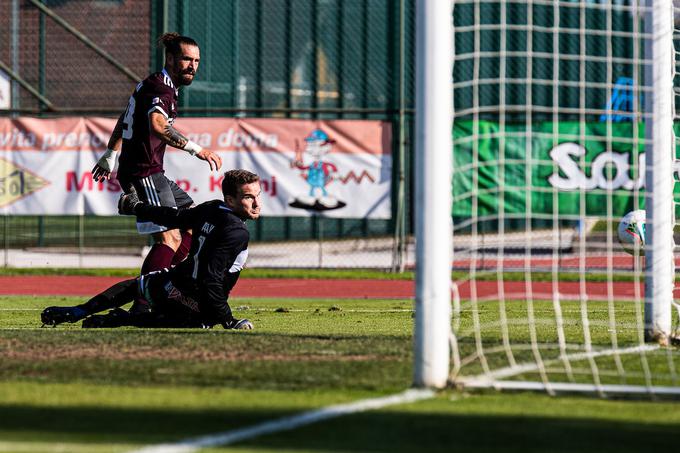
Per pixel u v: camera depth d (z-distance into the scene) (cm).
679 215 2530
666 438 1088
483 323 2508
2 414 1166
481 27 1803
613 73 5388
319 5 5931
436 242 1365
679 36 2225
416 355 1375
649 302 1975
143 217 2267
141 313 2269
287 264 5312
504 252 5109
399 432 1095
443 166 1366
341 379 1427
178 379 1412
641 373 1546
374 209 4822
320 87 5947
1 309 3228
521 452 1013
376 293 4116
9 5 5775
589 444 1054
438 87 1369
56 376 1432
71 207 4869
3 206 4884
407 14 5712
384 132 4819
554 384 1406
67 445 1005
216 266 2202
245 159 4841
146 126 2467
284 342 1830
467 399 1305
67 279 4697
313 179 4838
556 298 1905
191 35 5947
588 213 4588
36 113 5394
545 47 5472
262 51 5962
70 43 5784
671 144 1972
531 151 4584
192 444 1016
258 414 1180
